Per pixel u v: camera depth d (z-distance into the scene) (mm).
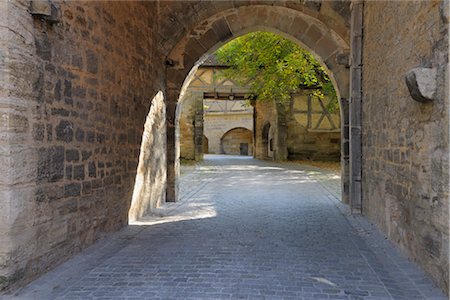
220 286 2893
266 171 13461
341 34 6113
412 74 2881
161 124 6426
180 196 7508
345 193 6598
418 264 3246
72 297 2688
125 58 4836
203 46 6660
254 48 11664
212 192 8086
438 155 2787
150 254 3695
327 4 5973
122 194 4762
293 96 18219
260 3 6180
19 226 2762
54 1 3182
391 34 4031
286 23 6512
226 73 14828
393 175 3984
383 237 4297
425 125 3043
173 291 2799
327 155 18422
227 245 4012
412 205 3377
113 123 4457
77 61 3594
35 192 2951
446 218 2656
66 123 3404
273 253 3725
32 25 2898
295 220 5227
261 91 14938
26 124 2826
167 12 6258
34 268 2961
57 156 3264
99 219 4121
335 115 18234
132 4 5078
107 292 2779
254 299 2658
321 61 6578
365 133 5465
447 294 2650
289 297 2691
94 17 3939
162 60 6406
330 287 2867
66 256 3439
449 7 2592
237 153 33156
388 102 4180
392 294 2727
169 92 6723
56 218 3258
